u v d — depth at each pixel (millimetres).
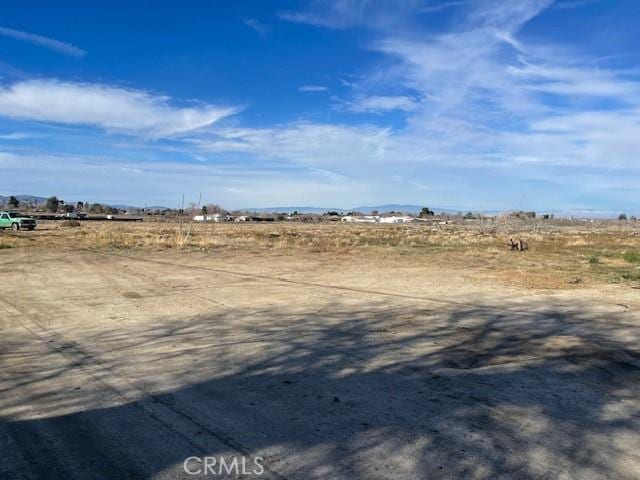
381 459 3740
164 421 4398
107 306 10023
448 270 17531
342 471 3561
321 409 4707
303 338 7477
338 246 30000
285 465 3643
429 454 3822
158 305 10195
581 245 33250
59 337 7445
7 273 15312
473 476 3504
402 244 33250
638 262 20547
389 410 4699
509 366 6164
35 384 5324
